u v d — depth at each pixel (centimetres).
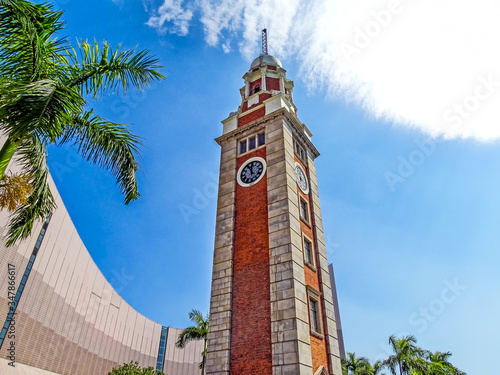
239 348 2134
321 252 2748
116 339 6931
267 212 2570
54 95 892
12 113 845
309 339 2059
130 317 7631
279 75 3791
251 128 3189
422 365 4641
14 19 995
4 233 3838
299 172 3020
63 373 5091
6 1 938
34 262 4400
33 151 1154
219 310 2333
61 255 5028
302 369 1872
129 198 1227
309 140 3394
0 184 1170
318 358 2114
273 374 1917
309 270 2473
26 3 1053
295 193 2695
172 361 8738
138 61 1212
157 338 8619
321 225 2983
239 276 2419
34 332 4428
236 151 3148
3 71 1007
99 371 6181
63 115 977
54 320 4869
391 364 4838
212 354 2198
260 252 2419
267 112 3200
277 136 2936
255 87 3753
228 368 2091
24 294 4225
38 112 842
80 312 5619
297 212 2603
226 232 2666
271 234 2428
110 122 1232
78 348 5531
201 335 4038
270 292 2192
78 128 1191
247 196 2789
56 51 1123
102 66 1170
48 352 4725
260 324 2134
